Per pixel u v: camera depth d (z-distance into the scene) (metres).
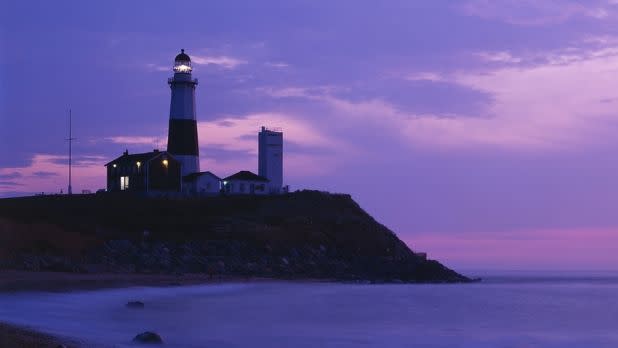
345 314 175.25
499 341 141.38
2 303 137.00
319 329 145.12
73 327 116.62
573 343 142.88
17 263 197.62
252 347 118.25
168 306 162.62
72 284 171.38
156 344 104.81
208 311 161.25
